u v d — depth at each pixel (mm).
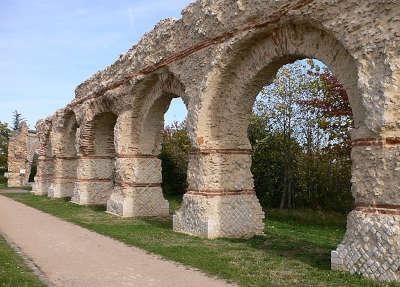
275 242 11555
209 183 12203
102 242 11430
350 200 20891
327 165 21672
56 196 25672
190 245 10898
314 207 22031
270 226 15672
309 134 22062
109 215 17109
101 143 21969
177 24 13828
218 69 11797
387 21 7816
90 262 9125
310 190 22266
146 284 7492
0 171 54719
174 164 28875
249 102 12148
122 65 18172
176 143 29406
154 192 17359
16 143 40000
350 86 8781
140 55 16156
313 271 8383
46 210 19000
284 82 22125
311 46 9711
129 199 16969
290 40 10227
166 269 8555
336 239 13109
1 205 21469
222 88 12180
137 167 17156
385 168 7770
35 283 7348
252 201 12555
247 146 12531
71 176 26250
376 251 7727
